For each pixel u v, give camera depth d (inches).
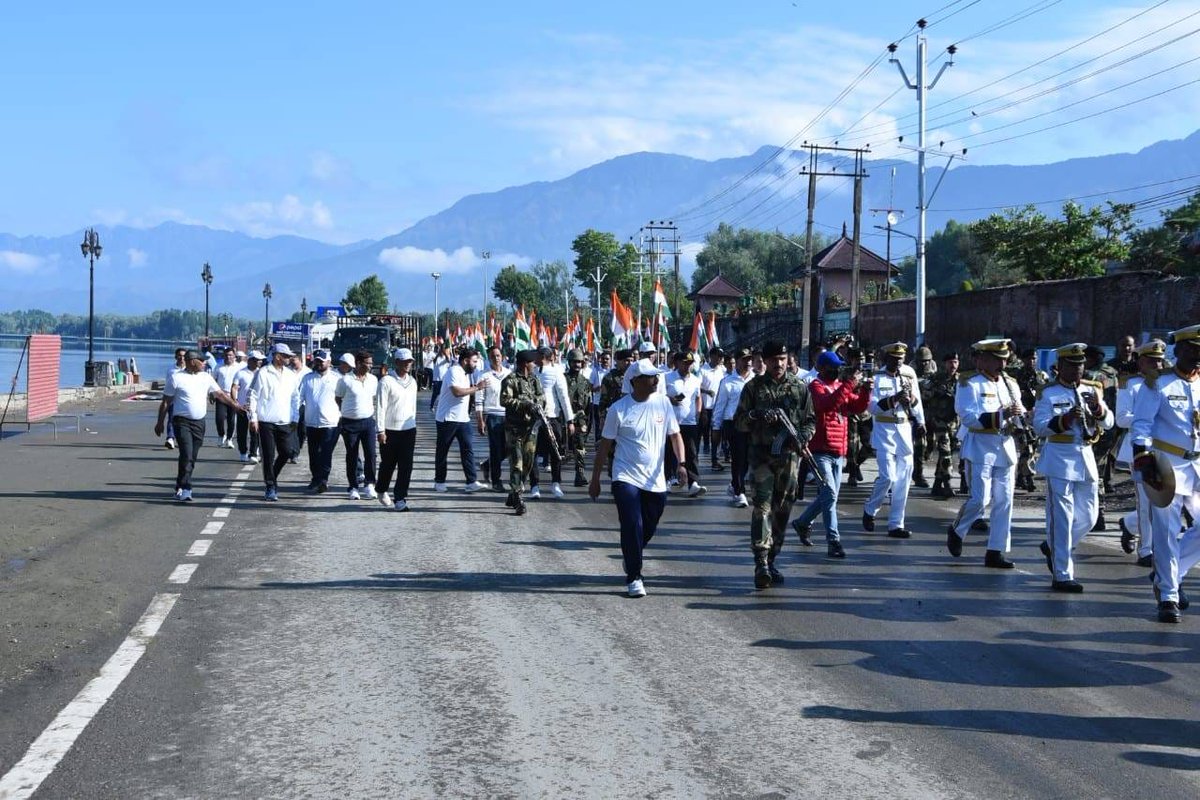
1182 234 1387.8
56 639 285.0
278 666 261.6
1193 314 903.7
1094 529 489.4
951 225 4005.9
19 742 210.2
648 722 223.0
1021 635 297.1
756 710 231.0
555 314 5369.1
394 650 276.4
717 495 609.3
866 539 461.1
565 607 326.3
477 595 341.7
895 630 301.1
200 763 200.1
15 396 1449.3
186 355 555.8
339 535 457.4
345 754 204.7
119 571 375.6
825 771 197.0
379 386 533.0
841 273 2657.5
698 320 1077.1
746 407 362.3
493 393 620.4
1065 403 358.6
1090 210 1672.0
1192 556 325.1
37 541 432.8
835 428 420.2
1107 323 1033.5
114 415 1300.4
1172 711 232.5
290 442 580.7
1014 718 227.0
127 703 233.6
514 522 499.8
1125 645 287.9
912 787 189.8
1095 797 186.2
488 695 240.2
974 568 396.5
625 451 346.6
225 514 515.2
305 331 1873.8
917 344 1342.3
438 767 198.2
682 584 362.3
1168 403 323.0
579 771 196.4
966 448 407.2
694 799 184.2
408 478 537.6
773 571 363.3
